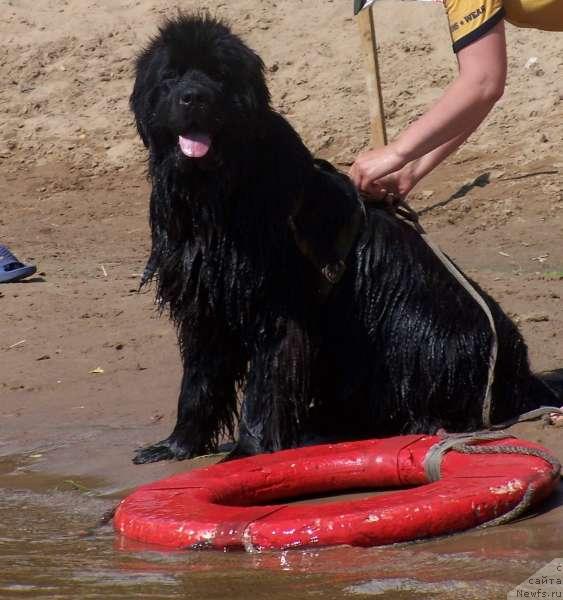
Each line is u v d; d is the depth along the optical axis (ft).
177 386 43.70
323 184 33.09
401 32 88.99
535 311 48.91
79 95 93.15
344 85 85.87
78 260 67.36
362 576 23.26
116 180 83.56
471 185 71.41
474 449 29.22
